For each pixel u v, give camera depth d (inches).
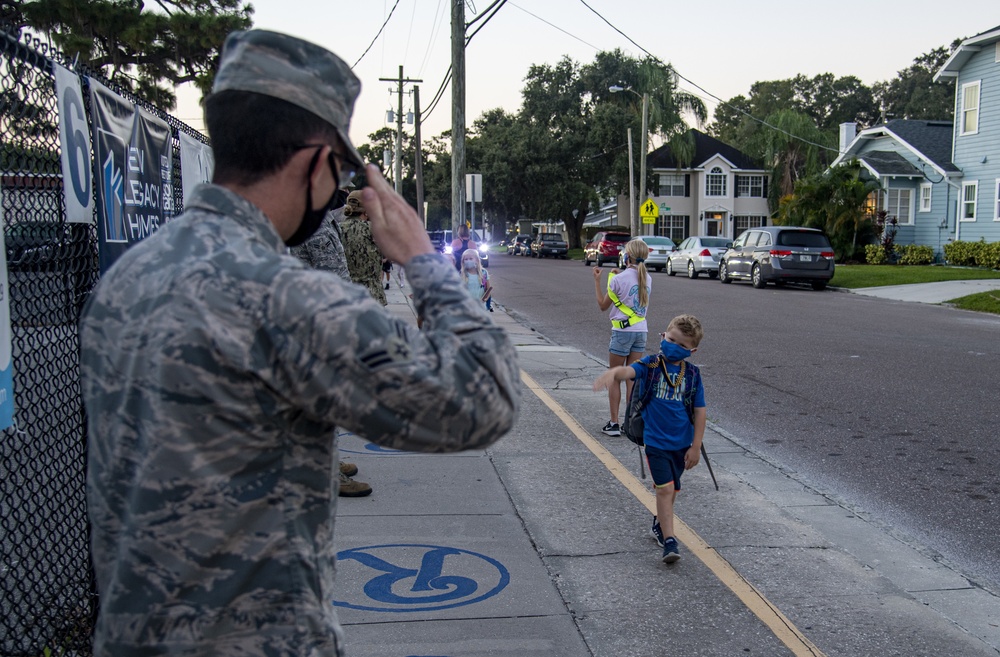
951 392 359.6
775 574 169.3
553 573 165.9
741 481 234.8
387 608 148.9
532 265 1504.7
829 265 898.1
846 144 1544.0
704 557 176.1
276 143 54.1
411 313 603.8
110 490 51.0
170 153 175.2
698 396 176.2
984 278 933.8
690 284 995.3
